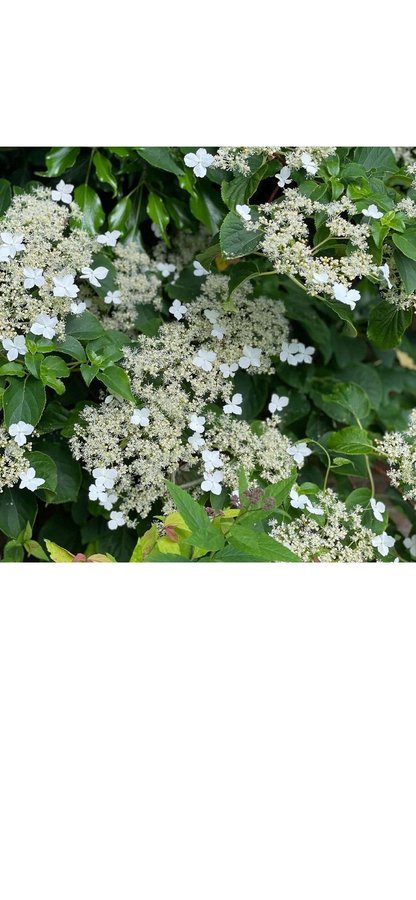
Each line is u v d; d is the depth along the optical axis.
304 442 1.59
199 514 1.14
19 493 1.51
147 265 1.75
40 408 1.37
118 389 1.42
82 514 1.76
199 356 1.55
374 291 1.89
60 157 1.65
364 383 2.08
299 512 1.53
